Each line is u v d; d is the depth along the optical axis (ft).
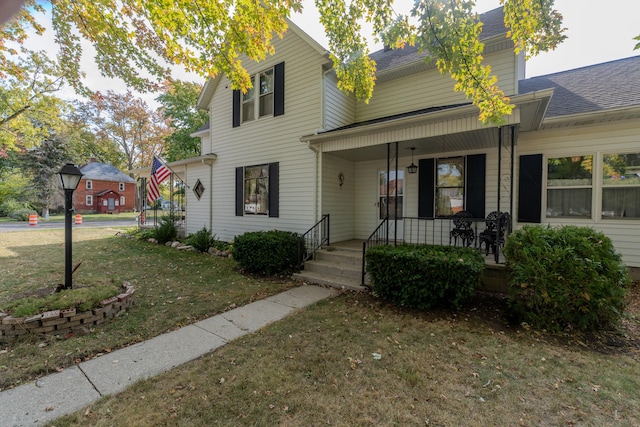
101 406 7.37
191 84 61.77
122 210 112.27
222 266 23.61
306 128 25.18
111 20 16.30
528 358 9.70
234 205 31.30
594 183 18.79
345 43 15.12
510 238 13.65
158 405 7.40
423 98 25.20
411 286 13.93
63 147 81.61
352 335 11.41
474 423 6.82
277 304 15.08
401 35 13.21
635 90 19.07
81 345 10.43
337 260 21.54
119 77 21.13
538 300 11.77
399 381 8.46
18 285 17.35
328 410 7.25
